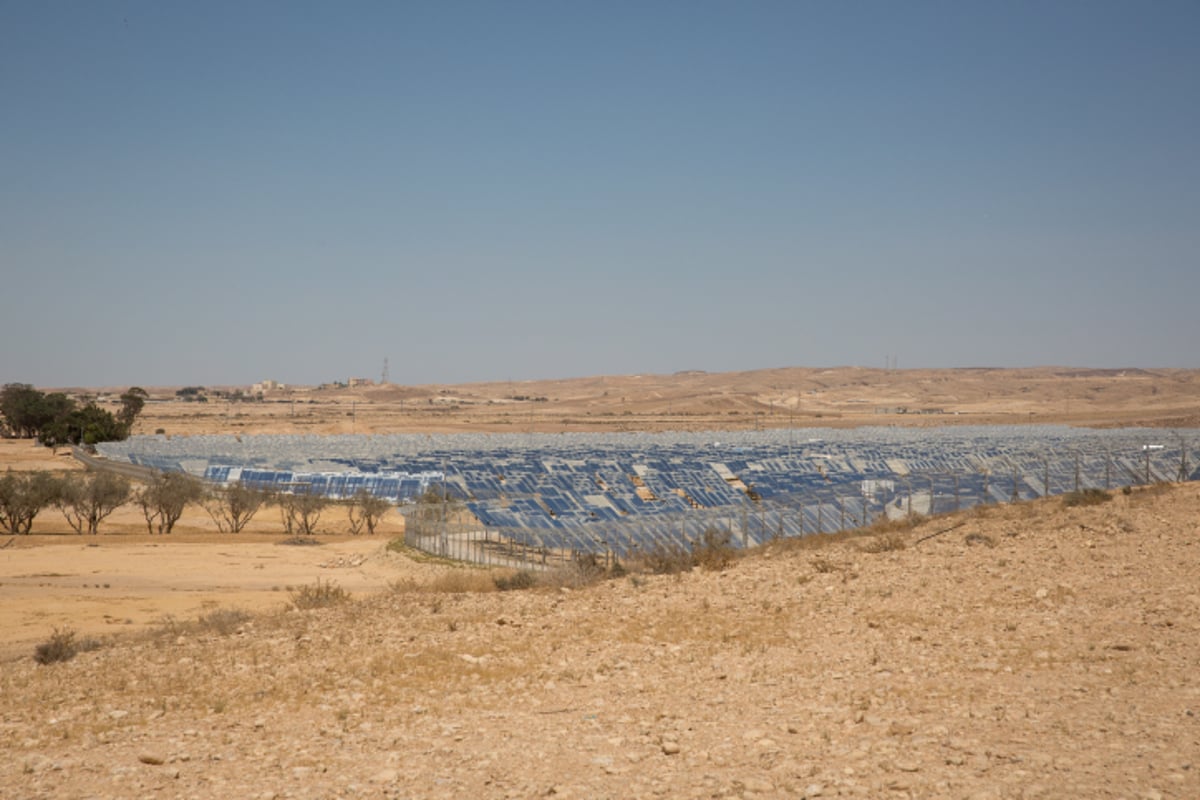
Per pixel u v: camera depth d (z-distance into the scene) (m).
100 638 28.44
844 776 10.92
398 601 28.78
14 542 68.69
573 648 20.08
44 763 13.37
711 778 11.23
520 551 52.84
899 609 21.66
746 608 23.34
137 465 120.12
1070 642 17.47
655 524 47.97
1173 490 38.50
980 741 11.94
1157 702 13.24
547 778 11.67
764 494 76.19
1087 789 9.95
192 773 12.74
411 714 15.59
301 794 11.53
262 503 88.75
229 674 19.67
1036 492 53.19
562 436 190.25
